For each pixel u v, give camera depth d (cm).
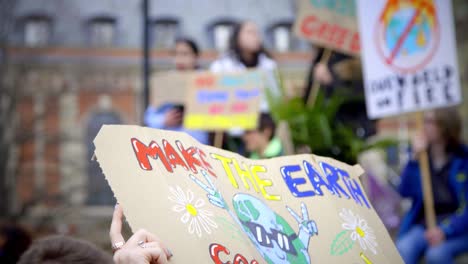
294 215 218
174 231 188
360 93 776
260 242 205
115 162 189
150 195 189
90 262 159
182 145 208
